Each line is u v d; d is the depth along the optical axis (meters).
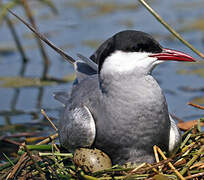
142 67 8.70
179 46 17.31
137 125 8.77
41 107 13.59
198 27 19.09
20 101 13.99
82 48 17.05
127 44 8.61
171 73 15.83
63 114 9.89
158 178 8.20
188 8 21.56
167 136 9.08
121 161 9.07
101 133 8.97
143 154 9.00
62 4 22.59
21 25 20.00
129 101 8.71
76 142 9.20
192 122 11.33
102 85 8.94
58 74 16.03
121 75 8.71
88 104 9.27
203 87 14.51
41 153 9.19
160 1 22.91
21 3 16.69
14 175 9.16
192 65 16.47
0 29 19.78
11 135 11.70
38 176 9.10
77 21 20.17
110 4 22.59
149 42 8.66
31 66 16.80
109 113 8.81
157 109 8.79
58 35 18.58
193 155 9.04
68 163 9.42
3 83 15.27
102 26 19.41
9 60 17.38
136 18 20.44
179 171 8.84
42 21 20.05
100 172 8.52
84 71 10.65
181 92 14.27
